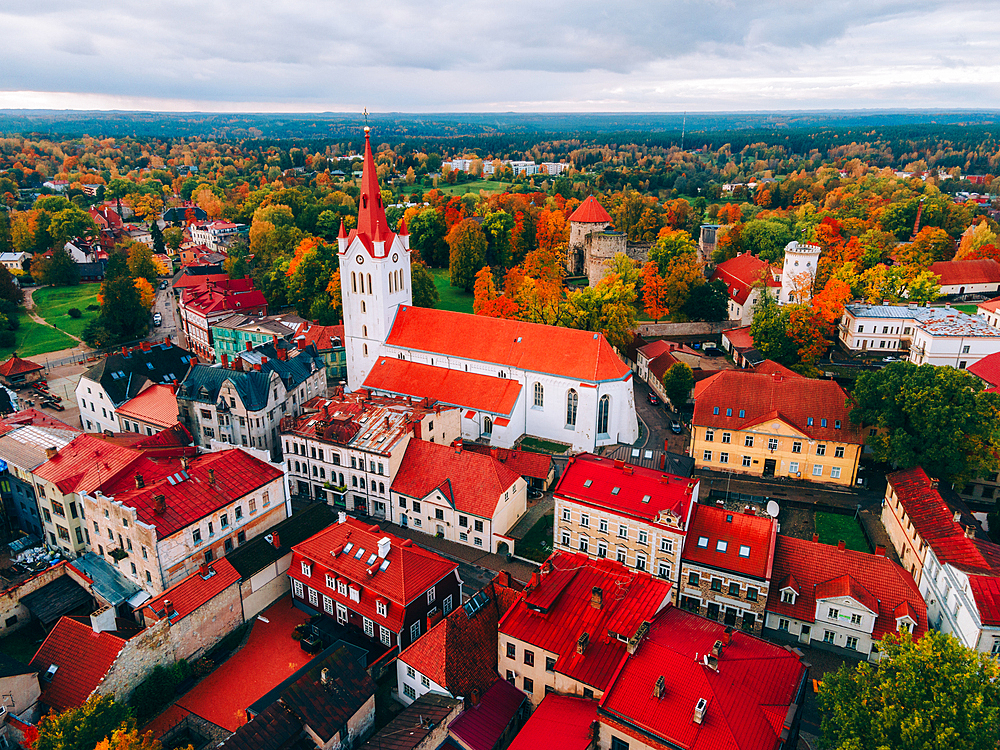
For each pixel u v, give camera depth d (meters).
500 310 145.00
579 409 102.62
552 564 64.94
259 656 67.25
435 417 96.25
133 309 166.62
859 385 90.94
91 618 62.53
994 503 91.19
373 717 59.00
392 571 67.19
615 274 150.38
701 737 47.03
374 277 112.62
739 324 157.88
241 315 157.50
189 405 100.50
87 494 72.50
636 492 73.88
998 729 43.91
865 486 94.25
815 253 147.12
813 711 59.31
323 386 118.44
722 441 98.50
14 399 119.56
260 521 78.75
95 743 49.41
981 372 107.12
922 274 157.00
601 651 55.94
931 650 45.47
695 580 70.50
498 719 57.16
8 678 55.31
